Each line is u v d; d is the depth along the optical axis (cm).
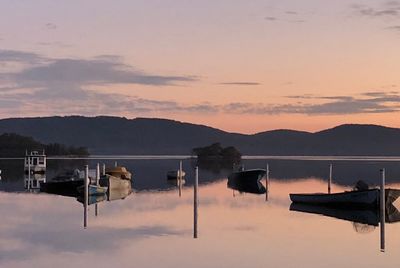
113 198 5500
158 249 2616
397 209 5016
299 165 18538
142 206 4650
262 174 7838
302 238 2980
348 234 3159
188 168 15825
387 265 2311
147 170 14038
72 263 2316
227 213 4172
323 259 2422
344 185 8225
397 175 11319
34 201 5122
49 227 3347
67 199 5353
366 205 4862
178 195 5941
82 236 2997
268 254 2516
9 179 9200
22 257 2436
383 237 2978
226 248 2648
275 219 3828
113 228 3300
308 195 5047
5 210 4303
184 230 3228
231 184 7831
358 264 2331
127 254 2497
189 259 2394
